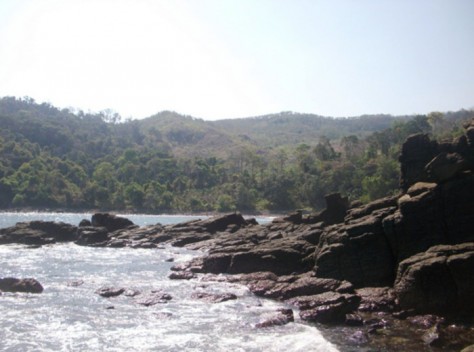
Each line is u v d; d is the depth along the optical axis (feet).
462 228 100.17
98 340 73.72
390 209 111.55
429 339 72.64
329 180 557.74
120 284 117.19
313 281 102.12
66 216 536.01
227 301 99.35
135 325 81.76
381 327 80.23
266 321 81.61
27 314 87.61
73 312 89.81
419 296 86.48
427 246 100.83
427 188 106.01
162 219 513.45
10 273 132.46
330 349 69.21
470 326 79.20
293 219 180.34
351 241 107.24
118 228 233.76
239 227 205.16
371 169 544.62
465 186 102.58
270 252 128.47
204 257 142.00
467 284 83.87
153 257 165.37
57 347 70.38
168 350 69.36
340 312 85.10
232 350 69.15
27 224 223.10
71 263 151.74
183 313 89.71
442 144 117.08
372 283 102.99
